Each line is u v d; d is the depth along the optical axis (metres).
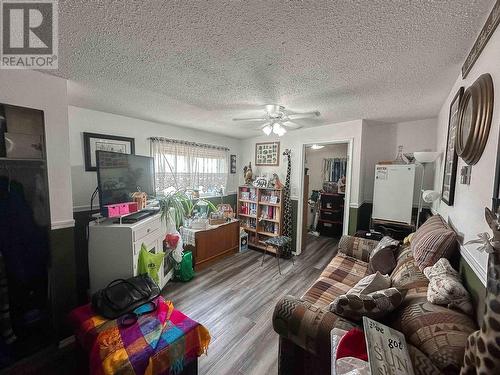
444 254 1.46
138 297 1.66
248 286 2.77
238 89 2.00
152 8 1.01
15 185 1.57
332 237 4.91
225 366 1.62
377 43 1.28
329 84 1.87
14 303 1.61
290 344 1.28
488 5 0.98
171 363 1.32
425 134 3.17
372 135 3.59
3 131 1.54
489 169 1.04
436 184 2.69
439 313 1.00
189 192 3.62
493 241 0.58
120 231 2.03
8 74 1.55
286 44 1.30
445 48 1.32
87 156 2.61
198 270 3.19
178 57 1.46
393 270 1.85
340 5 0.99
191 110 2.68
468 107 1.30
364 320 0.99
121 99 2.29
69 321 1.60
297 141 3.87
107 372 1.16
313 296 1.80
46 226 1.70
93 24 1.13
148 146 3.24
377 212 3.11
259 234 4.19
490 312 0.55
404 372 0.78
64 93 1.79
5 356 1.58
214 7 1.01
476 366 0.57
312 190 5.52
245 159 4.73
